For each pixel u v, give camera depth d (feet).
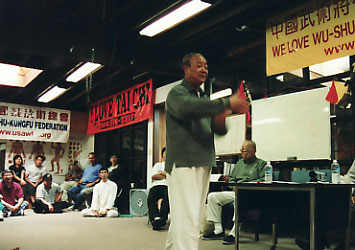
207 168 6.45
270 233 14.80
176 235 6.07
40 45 17.43
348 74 14.55
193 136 6.22
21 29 16.85
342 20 13.55
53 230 16.40
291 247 12.14
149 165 26.27
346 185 8.73
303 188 8.48
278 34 15.84
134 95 26.81
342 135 14.48
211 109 5.73
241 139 18.31
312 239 8.23
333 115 14.88
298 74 16.57
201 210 6.56
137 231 16.12
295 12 15.23
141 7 17.03
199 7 15.26
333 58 13.71
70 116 36.58
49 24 17.69
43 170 31.42
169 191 6.33
